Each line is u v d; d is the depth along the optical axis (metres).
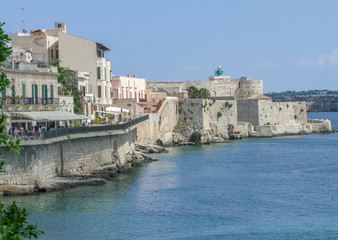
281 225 56.50
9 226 23.16
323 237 52.50
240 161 106.38
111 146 83.38
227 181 81.44
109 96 123.31
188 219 57.72
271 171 92.88
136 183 75.56
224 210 62.22
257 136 169.38
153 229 53.56
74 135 69.75
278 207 64.25
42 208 57.22
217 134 157.62
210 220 57.75
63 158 69.81
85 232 51.12
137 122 105.94
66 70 99.94
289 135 178.75
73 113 85.44
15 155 60.22
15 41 104.31
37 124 74.25
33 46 103.69
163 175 85.00
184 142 144.38
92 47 115.19
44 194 62.47
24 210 24.88
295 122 191.38
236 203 65.88
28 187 61.09
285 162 105.69
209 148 134.38
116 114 122.19
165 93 164.88
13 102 68.62
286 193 72.56
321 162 106.19
